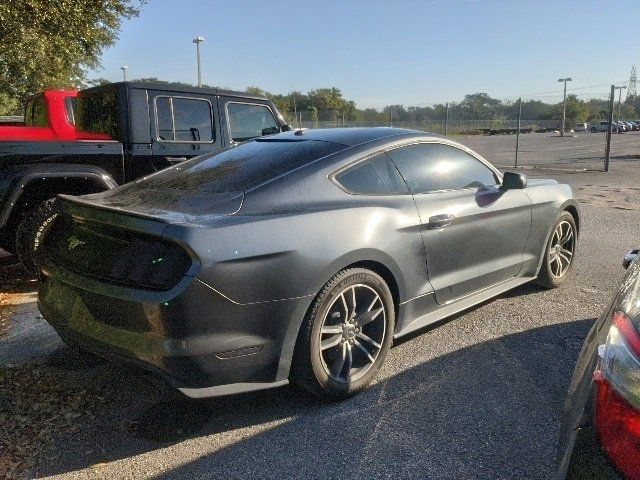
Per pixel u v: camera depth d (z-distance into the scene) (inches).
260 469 105.2
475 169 173.3
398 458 107.1
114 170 226.8
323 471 104.0
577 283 211.0
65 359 154.3
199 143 254.5
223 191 126.5
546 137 1889.8
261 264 112.0
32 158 205.2
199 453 110.7
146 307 106.0
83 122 262.2
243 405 128.5
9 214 200.4
